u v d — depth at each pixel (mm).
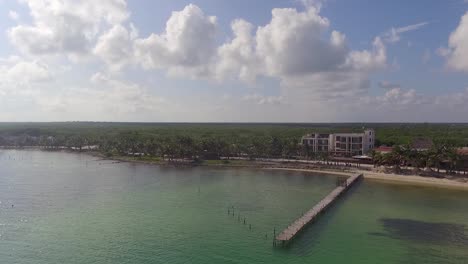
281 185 156750
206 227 96875
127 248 81875
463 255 80562
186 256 78062
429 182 163000
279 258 77875
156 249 81562
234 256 78438
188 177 176500
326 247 84062
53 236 88750
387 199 130375
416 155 179625
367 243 86750
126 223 99375
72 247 82062
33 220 101188
